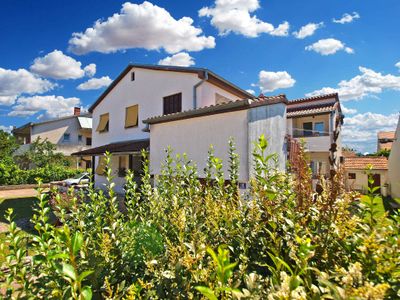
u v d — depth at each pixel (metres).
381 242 1.73
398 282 1.51
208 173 3.85
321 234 2.10
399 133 18.33
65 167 29.52
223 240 2.37
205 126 8.00
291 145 7.03
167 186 3.92
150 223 2.95
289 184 2.94
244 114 7.10
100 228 2.78
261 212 2.52
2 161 25.61
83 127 33.94
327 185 2.72
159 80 15.59
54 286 1.87
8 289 2.09
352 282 1.33
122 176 16.06
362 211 2.20
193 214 2.80
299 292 1.35
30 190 22.80
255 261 2.12
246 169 6.82
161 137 9.47
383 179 22.34
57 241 2.14
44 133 32.47
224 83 14.83
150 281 2.07
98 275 2.08
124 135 17.84
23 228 9.41
